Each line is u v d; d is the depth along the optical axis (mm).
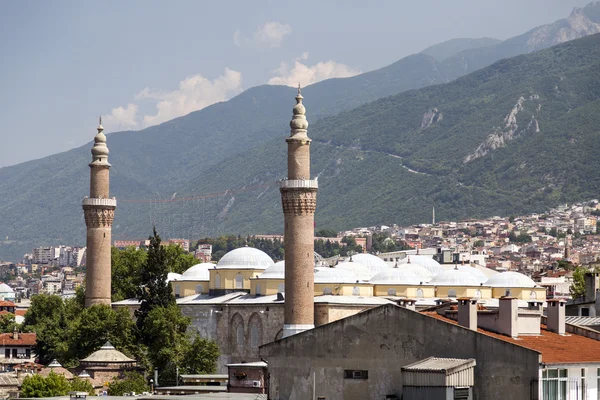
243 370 152875
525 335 105062
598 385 97812
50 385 195750
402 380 95562
